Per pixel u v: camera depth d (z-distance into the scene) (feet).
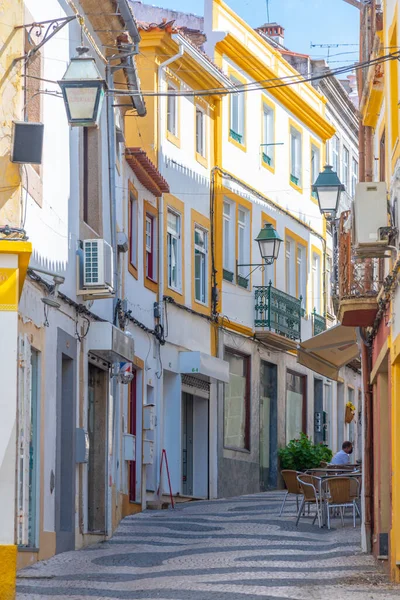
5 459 47.26
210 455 116.26
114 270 79.71
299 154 150.82
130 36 78.38
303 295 150.92
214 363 112.57
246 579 54.13
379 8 66.85
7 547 46.55
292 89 145.18
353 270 64.44
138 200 98.84
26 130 52.24
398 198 53.62
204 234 119.65
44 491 59.47
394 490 55.62
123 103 89.04
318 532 77.05
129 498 92.84
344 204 171.22
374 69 65.57
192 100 116.78
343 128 172.65
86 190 75.61
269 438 135.85
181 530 78.33
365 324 67.67
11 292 48.01
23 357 53.26
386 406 64.13
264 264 124.16
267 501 105.29
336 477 79.30
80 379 69.41
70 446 66.64
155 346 102.53
